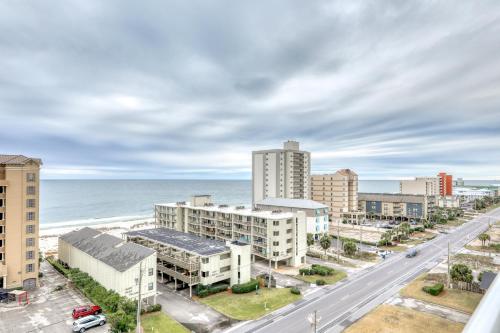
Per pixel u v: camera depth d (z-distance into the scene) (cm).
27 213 5984
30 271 5956
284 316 4750
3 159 6031
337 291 5775
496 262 7775
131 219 17762
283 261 7875
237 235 8456
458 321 4538
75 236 7344
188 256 6081
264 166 14425
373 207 15950
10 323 4516
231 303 5244
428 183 19600
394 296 5478
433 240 10456
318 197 15725
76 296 5538
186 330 4316
